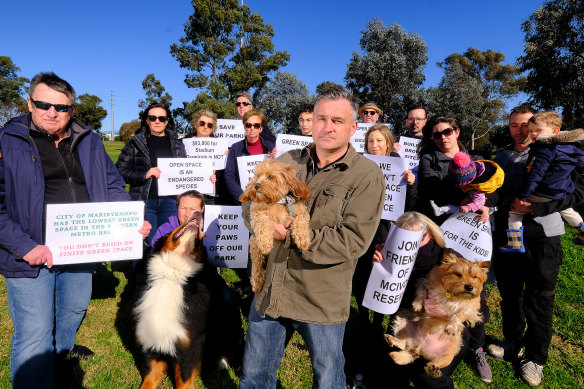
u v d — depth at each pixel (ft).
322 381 7.08
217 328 10.76
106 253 9.98
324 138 6.75
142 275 10.07
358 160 6.99
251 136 17.08
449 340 8.80
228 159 17.33
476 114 115.24
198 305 9.51
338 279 6.89
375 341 12.78
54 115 8.80
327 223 6.69
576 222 12.70
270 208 6.61
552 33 71.72
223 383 11.10
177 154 17.26
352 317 15.35
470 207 11.02
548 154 10.95
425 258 10.11
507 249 11.87
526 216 11.78
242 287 17.42
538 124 11.58
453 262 9.05
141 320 9.12
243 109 22.39
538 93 77.56
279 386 11.03
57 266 9.66
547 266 11.62
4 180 8.44
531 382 11.70
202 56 132.87
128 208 10.19
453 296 8.61
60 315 10.31
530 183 11.12
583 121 74.02
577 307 17.15
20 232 8.34
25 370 8.46
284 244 6.55
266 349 7.63
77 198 9.89
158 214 16.70
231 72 132.26
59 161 9.52
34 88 8.76
